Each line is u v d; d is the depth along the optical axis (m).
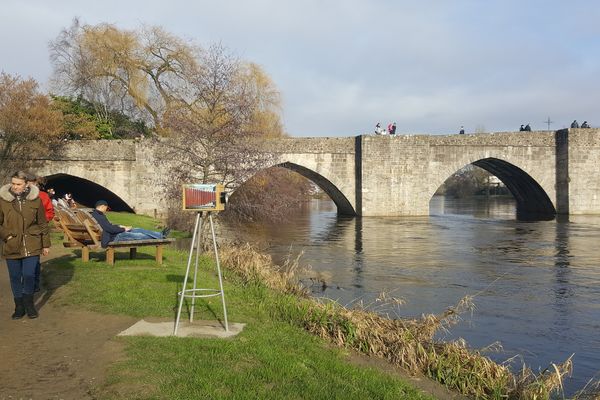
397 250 22.72
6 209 7.21
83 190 43.28
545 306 12.73
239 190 24.03
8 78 31.19
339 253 21.88
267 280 12.63
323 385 5.48
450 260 19.84
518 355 8.70
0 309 7.94
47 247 7.58
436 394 6.65
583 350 9.54
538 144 42.84
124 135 44.94
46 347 6.16
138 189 34.97
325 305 9.17
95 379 5.20
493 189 100.31
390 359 7.64
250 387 5.11
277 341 6.95
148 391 4.87
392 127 43.12
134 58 43.22
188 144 21.30
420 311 12.05
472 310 11.92
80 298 8.48
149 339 6.42
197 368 5.46
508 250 22.47
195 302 8.55
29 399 4.71
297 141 40.03
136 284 9.72
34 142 31.62
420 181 41.06
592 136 42.25
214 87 21.42
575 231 30.05
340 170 41.00
